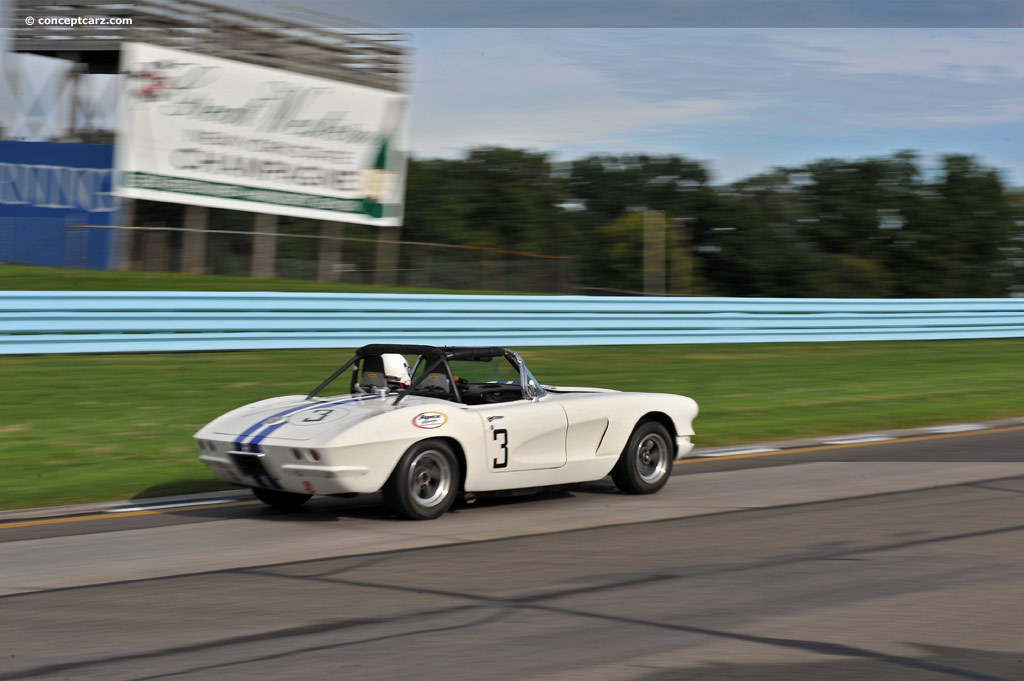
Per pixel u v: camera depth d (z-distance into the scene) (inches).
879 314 1339.8
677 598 289.9
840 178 2910.9
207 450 421.7
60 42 1605.6
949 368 1099.9
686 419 490.0
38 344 880.3
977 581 308.3
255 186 1612.9
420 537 377.4
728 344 1229.7
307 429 399.5
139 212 1731.1
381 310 1043.9
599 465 458.0
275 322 993.5
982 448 626.8
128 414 670.5
